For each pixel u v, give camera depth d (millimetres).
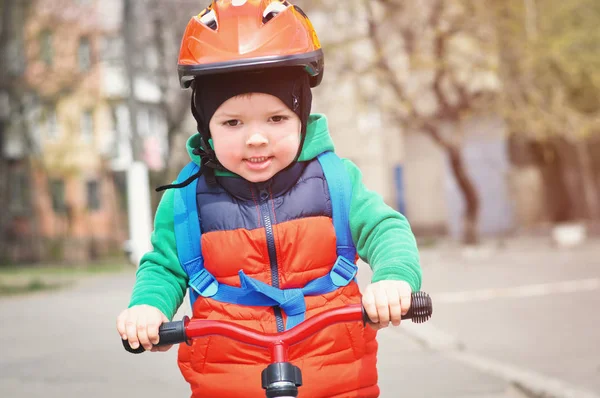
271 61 3115
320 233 3354
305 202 3375
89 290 21078
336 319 2926
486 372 7719
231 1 3221
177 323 2971
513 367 7809
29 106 39688
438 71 26188
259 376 3227
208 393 3277
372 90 27578
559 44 25641
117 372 8586
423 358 8750
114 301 17406
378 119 28719
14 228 44406
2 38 38344
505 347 9188
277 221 3348
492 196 40031
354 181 3455
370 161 40438
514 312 12367
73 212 46750
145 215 20734
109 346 10555
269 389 2830
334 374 3240
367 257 3352
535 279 17297
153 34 36344
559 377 7164
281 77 3203
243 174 3275
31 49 39781
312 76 3354
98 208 47688
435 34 25812
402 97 25859
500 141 39438
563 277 17297
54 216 46312
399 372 7965
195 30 3219
